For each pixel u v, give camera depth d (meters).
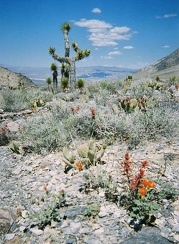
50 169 6.59
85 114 8.74
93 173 5.88
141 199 4.40
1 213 4.89
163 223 4.23
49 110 12.08
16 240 4.37
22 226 4.63
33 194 5.64
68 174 6.17
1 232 4.58
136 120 8.12
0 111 13.83
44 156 7.55
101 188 5.32
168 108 10.10
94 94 16.00
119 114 8.80
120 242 3.96
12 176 6.68
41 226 4.53
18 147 8.09
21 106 15.56
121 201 4.78
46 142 7.88
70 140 8.11
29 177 6.45
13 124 9.92
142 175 4.56
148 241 3.89
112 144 7.59
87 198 5.07
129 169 4.92
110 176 5.30
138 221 4.32
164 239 3.92
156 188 5.00
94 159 6.30
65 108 10.48
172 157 6.39
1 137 9.09
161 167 5.94
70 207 4.88
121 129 7.85
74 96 16.38
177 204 4.66
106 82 20.53
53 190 5.58
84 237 4.15
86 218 4.54
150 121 7.94
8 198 5.65
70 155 6.52
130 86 20.42
